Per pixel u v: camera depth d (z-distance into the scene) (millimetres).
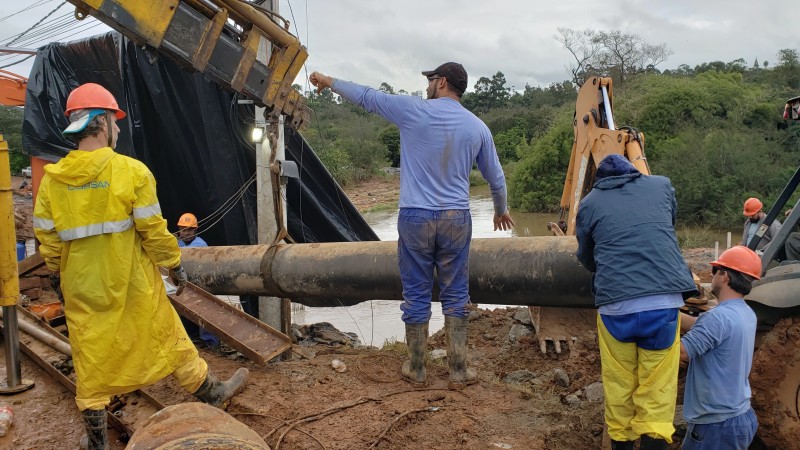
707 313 3549
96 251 3266
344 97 4777
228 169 8617
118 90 8688
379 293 5867
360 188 48906
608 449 3979
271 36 5422
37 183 9219
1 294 4242
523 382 5992
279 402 4609
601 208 3643
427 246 4645
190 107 8555
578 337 6887
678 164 29609
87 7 4641
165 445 2428
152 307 3434
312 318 11125
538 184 36812
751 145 29156
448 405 4684
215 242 9445
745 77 54875
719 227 28297
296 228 9719
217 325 5457
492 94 93000
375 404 4660
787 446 3816
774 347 3885
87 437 3594
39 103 8953
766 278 3959
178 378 3779
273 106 5605
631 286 3443
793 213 4125
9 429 3945
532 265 5250
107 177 3250
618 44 44625
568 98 83812
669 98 34750
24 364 4859
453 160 4516
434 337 8227
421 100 4555
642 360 3523
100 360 3287
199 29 5008
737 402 3459
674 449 4109
